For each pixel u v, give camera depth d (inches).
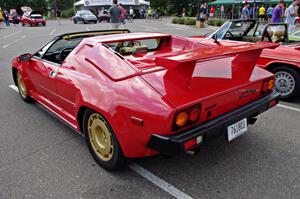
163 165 117.6
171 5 2154.3
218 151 127.6
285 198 97.4
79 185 105.9
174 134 90.5
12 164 120.4
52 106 152.4
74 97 122.0
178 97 92.1
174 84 97.1
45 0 2770.7
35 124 160.7
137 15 1800.0
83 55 123.5
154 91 94.1
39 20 1146.7
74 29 914.1
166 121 87.1
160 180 108.1
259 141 136.8
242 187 103.3
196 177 109.5
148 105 90.8
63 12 2272.4
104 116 101.3
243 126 109.6
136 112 92.0
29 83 180.7
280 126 154.3
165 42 153.7
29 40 607.2
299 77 185.3
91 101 106.0
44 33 781.9
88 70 116.6
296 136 142.1
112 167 110.1
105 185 105.7
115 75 105.6
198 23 920.3
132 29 864.9
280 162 118.7
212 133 96.2
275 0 1016.9
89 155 126.1
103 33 166.9
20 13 2117.4
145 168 115.7
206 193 100.5
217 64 115.3
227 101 103.0
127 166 117.0
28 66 171.9
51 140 141.2
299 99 201.2
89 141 119.0
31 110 182.5
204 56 90.8
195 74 105.5
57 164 119.7
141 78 100.3
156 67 109.6
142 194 100.6
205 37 255.8
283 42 217.9
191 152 98.6
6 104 194.4
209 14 1349.7
